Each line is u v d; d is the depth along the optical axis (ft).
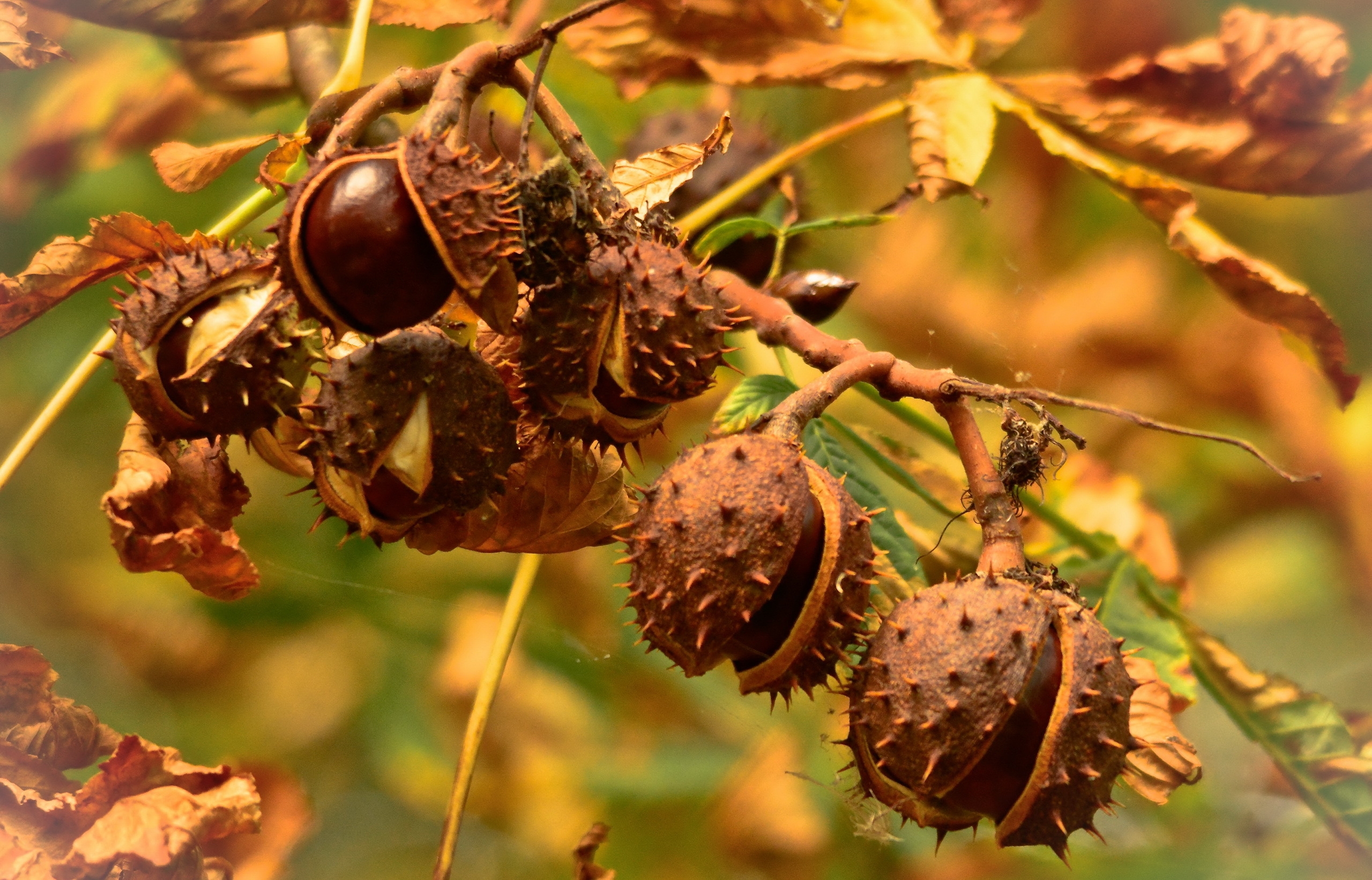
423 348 4.91
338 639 6.42
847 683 4.95
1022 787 4.89
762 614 4.91
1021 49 6.57
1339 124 5.34
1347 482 7.13
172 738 6.14
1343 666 6.91
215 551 5.01
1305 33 5.34
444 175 4.86
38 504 6.37
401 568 6.15
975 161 5.33
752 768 5.77
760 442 4.92
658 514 4.91
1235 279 5.32
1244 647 7.05
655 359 4.91
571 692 6.31
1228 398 7.33
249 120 6.27
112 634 6.29
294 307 4.90
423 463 4.92
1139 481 6.93
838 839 5.60
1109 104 5.39
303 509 6.21
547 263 4.88
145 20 5.28
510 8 5.39
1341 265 7.29
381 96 4.94
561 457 5.08
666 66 5.43
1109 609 5.40
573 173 4.90
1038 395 4.92
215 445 5.03
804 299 5.28
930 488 5.49
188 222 6.21
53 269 5.08
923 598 4.91
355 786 6.22
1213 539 7.34
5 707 5.06
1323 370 5.34
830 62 5.42
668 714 6.24
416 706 6.34
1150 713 5.14
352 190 4.85
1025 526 5.59
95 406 6.40
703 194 5.43
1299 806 5.56
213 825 5.01
